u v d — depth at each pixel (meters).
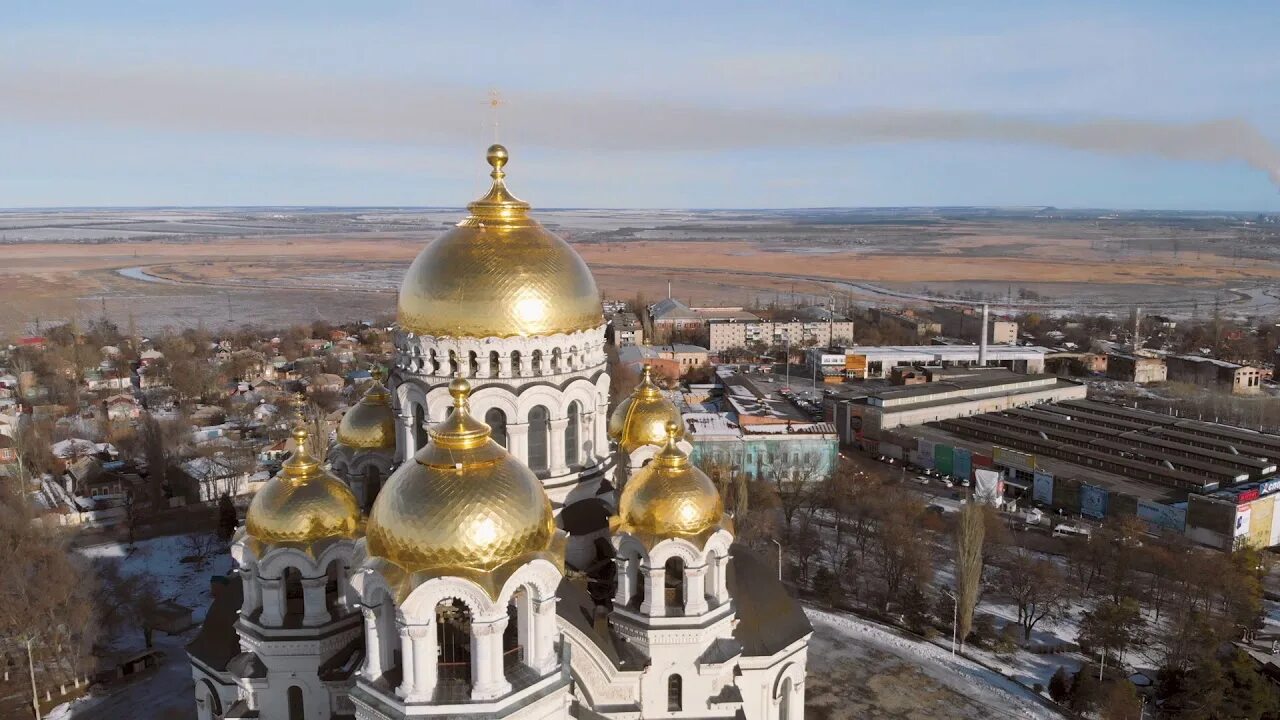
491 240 56.75
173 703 80.62
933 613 99.25
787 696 62.00
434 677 40.16
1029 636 95.56
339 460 66.50
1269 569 118.44
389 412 66.38
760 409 189.88
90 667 83.44
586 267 61.34
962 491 159.25
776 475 154.62
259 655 52.97
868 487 137.12
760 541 120.81
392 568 39.78
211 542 127.12
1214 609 99.12
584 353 59.72
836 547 122.38
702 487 53.12
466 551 39.34
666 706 53.16
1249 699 76.62
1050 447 165.38
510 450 57.34
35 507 127.69
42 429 168.50
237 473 150.75
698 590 52.59
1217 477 146.00
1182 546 116.50
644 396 67.31
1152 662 90.00
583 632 50.56
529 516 41.12
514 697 40.31
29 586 85.56
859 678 83.75
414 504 39.94
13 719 77.38
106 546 126.00
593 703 52.00
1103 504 143.75
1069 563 119.06
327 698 53.47
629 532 52.53
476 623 39.22
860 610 100.31
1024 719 77.44
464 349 55.44
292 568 54.31
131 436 174.75
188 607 103.62
